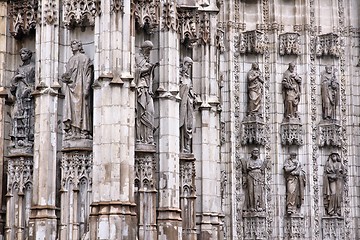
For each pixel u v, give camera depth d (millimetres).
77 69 90000
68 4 91250
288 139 127688
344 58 132500
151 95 94250
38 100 90812
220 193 115688
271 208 126812
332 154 129000
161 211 94250
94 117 88062
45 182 89312
